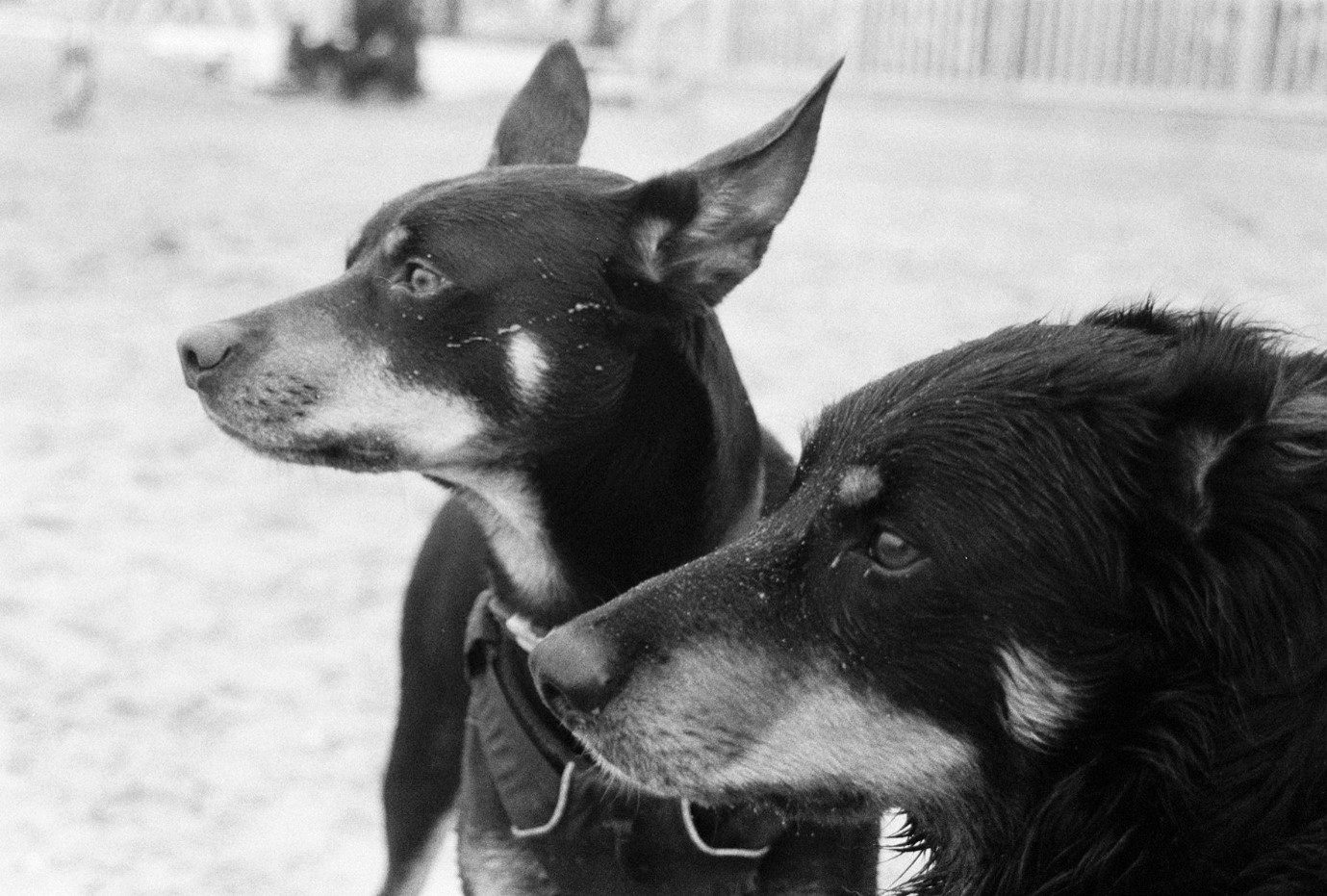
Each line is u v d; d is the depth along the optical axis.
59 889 1.41
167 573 1.87
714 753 1.05
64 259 3.50
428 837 1.39
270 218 4.02
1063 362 1.04
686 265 1.24
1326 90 4.82
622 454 1.23
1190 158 4.95
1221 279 2.96
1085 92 5.29
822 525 1.05
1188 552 0.99
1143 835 1.01
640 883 1.19
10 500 2.06
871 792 1.05
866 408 1.07
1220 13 4.96
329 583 1.86
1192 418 1.00
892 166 4.94
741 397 1.27
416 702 1.37
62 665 1.68
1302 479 0.97
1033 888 1.03
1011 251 3.42
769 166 1.24
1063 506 1.01
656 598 1.06
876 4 6.00
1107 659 1.01
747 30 6.60
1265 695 0.98
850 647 1.04
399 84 7.39
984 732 1.03
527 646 1.21
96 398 2.52
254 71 8.30
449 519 1.38
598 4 9.92
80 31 6.70
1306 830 0.98
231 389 1.25
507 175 1.27
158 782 1.53
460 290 1.23
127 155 5.08
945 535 1.02
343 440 1.25
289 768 1.55
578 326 1.23
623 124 6.08
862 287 3.13
